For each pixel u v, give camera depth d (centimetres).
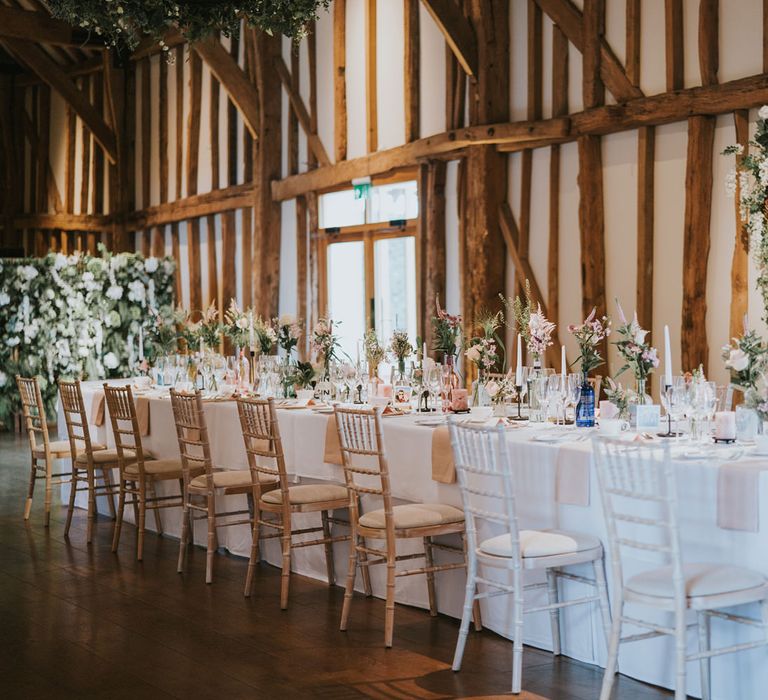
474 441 414
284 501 521
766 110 460
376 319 1096
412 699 392
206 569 584
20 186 1684
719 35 725
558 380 501
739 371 423
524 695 394
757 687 368
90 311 1266
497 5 896
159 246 1477
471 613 439
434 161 977
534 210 890
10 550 658
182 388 767
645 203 781
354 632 479
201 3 476
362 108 1076
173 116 1430
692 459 390
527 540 406
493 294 910
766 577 361
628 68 789
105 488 738
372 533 467
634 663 409
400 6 1018
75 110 1488
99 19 468
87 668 436
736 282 712
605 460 407
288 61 1193
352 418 471
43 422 729
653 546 352
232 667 434
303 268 1184
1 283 1245
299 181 1169
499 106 901
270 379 684
